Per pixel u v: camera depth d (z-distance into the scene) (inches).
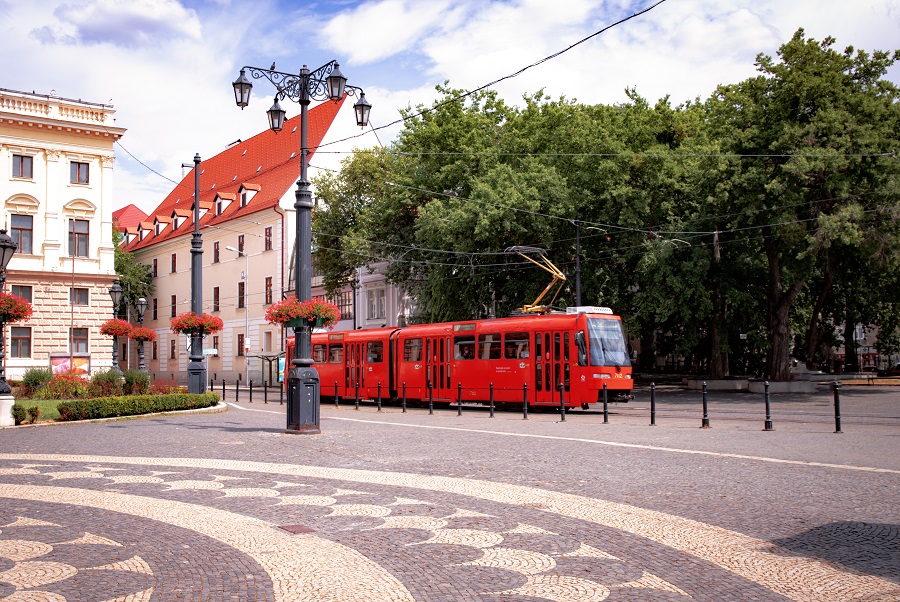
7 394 844.0
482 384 1154.0
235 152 3004.4
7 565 266.8
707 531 310.5
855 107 1344.7
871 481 418.0
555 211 1414.9
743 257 1508.4
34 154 1822.1
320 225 2041.1
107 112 1908.2
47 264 1817.2
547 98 1627.7
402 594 232.7
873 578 245.4
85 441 662.5
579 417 964.0
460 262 1534.2
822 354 2133.4
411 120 1710.1
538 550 284.8
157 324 3036.4
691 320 1611.7
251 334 2506.2
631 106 1685.5
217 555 280.1
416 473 468.1
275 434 714.2
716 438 644.1
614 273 1571.1
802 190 1323.8
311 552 283.7
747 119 1409.9
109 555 280.7
